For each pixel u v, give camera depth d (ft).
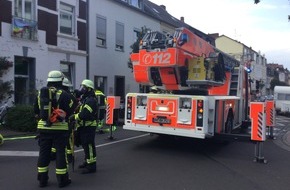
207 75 32.63
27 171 23.56
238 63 44.21
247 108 45.29
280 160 29.96
